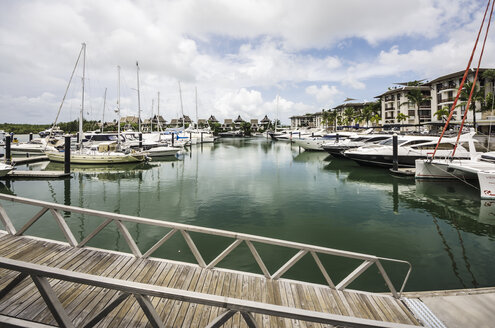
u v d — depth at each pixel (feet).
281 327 10.85
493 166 43.50
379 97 212.23
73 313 10.23
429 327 11.25
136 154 79.51
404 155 65.10
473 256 22.68
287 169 73.00
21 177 57.57
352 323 6.48
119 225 14.29
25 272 6.35
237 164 83.61
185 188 49.75
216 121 391.24
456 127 95.81
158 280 13.21
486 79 130.31
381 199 41.47
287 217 33.12
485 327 11.32
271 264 20.76
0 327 7.07
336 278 18.83
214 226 30.01
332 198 42.24
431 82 160.97
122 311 10.65
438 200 40.57
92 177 60.64
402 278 19.03
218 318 6.41
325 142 113.60
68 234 15.51
